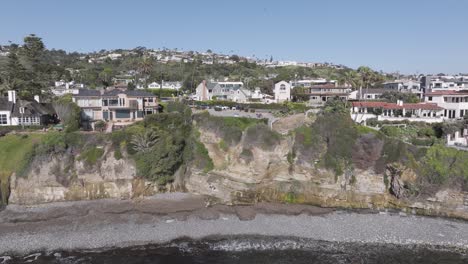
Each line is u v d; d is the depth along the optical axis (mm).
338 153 55969
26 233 45594
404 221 49344
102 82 138125
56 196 54156
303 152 56938
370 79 105812
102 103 74000
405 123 73875
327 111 67062
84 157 55625
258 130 57469
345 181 55406
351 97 112500
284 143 57281
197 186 57469
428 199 51781
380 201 54188
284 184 56531
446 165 52344
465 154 52844
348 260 40125
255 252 42062
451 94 84188
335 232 46688
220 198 55781
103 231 46562
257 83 156750
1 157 56000
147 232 46562
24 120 68375
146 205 53406
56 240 44156
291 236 46031
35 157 54219
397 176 53250
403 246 43250
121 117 75500
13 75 96750
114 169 55938
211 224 48938
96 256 40906
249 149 57250
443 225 48250
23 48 123812
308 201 55594
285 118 66875
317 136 57531
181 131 61125
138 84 150375
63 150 55062
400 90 118938
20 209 51562
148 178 56562
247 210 52719
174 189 58156
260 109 89750
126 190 55875
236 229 47719
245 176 56656
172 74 191625
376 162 54844
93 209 51844
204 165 58375
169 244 43969
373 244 43844
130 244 43812
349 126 57656
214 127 60500
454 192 51000
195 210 52562
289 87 117750
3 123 67500
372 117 77375
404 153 53969
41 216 49781
